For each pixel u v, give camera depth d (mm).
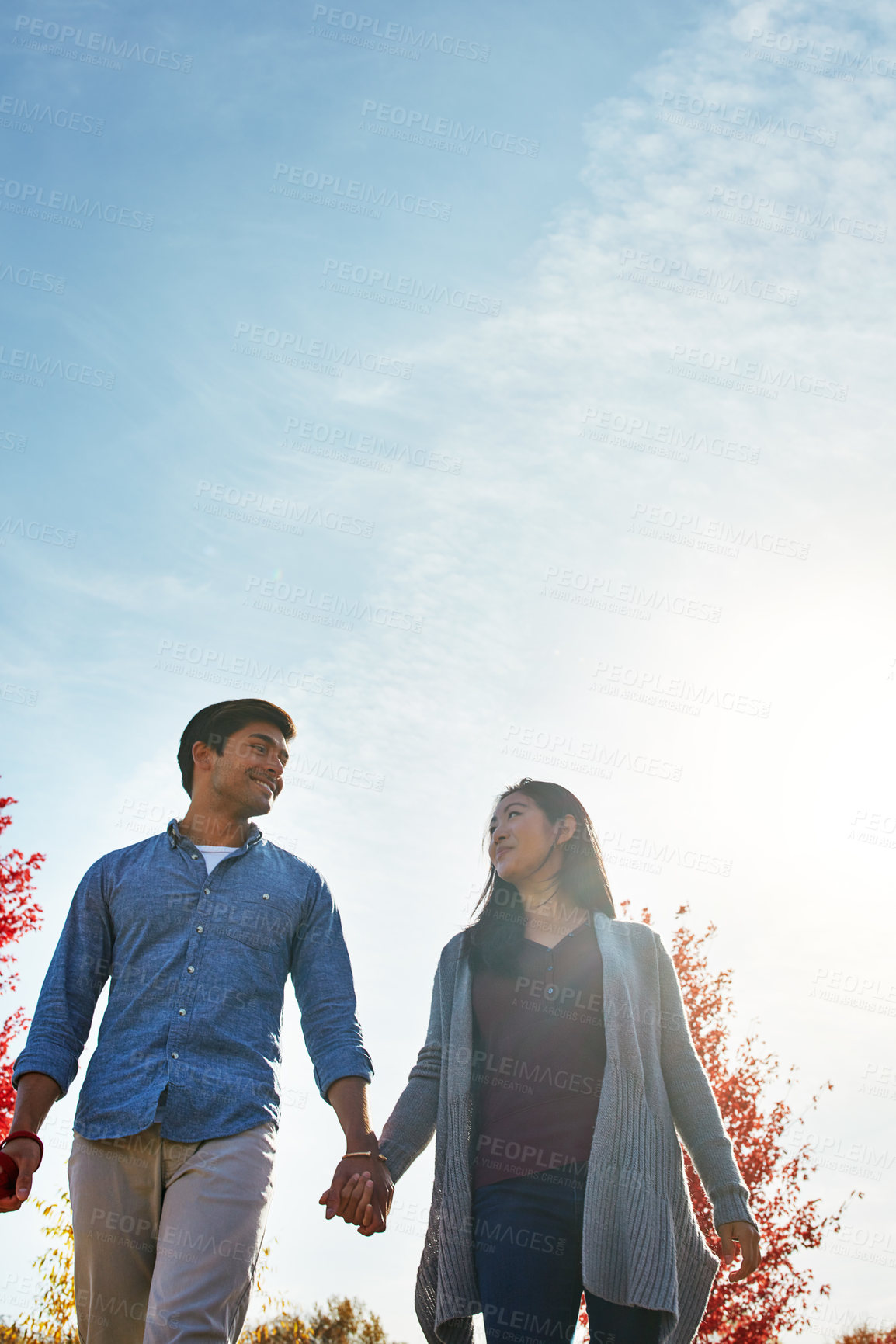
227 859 3443
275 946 3348
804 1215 6922
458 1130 3500
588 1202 3199
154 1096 2955
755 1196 7008
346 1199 2977
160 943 3268
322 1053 3297
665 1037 3738
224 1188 2883
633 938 3854
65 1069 3146
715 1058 7531
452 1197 3398
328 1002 3371
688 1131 3621
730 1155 3516
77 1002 3273
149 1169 2959
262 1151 3006
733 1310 6625
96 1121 2990
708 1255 3355
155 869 3400
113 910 3354
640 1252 3125
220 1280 2793
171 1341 2662
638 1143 3320
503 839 3986
